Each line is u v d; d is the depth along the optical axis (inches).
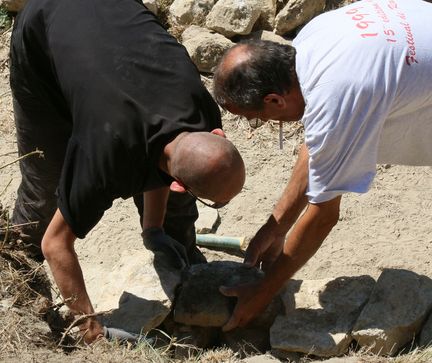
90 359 128.6
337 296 148.8
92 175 120.9
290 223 141.1
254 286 143.6
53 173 153.0
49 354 127.5
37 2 137.1
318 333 143.5
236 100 124.3
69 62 128.1
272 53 121.6
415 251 172.2
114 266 165.3
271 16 220.8
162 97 122.3
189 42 211.5
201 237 177.8
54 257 130.3
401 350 143.2
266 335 151.3
